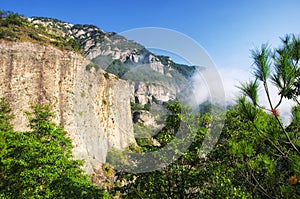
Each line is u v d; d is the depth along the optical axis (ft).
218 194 22.57
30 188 44.96
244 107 13.23
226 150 23.82
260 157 17.19
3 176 45.88
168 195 23.38
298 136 14.40
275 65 11.86
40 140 57.82
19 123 130.62
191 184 23.67
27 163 46.19
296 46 11.72
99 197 39.04
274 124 13.70
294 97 13.41
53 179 46.44
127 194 24.14
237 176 23.93
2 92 137.80
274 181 17.51
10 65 144.56
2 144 49.19
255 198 20.27
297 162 13.03
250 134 23.49
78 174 55.93
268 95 11.98
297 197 14.83
